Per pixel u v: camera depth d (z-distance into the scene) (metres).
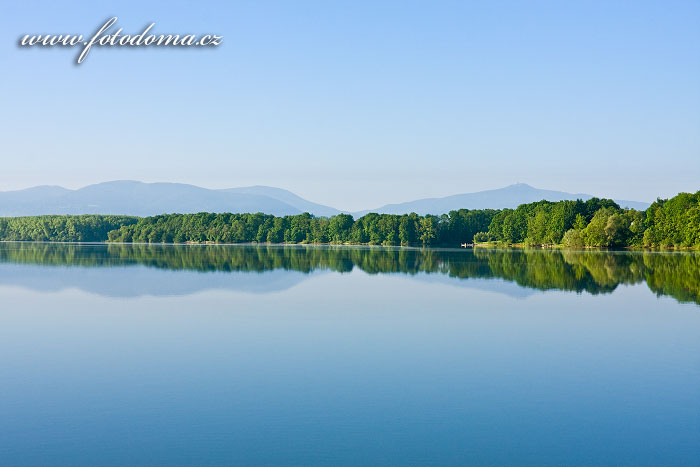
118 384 23.91
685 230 141.88
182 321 38.00
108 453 17.36
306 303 46.25
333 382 24.23
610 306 45.00
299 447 17.78
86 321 37.94
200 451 17.48
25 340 32.16
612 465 16.78
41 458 17.06
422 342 32.06
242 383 24.06
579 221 170.25
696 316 40.66
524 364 27.39
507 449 17.78
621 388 23.73
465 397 22.44
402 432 18.98
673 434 19.00
